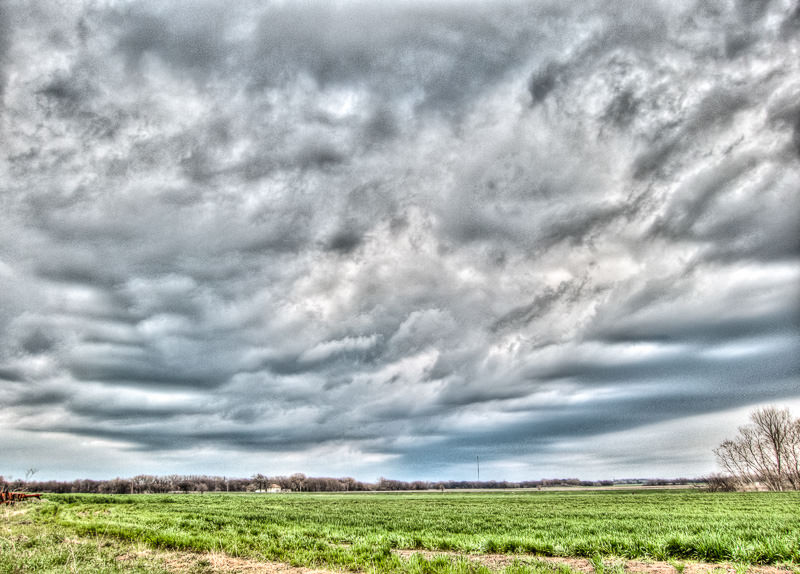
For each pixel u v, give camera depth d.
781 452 90.69
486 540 18.83
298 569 15.08
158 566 14.83
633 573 13.53
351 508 51.25
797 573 12.88
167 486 172.38
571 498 78.81
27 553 16.69
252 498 90.56
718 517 29.95
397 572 13.95
